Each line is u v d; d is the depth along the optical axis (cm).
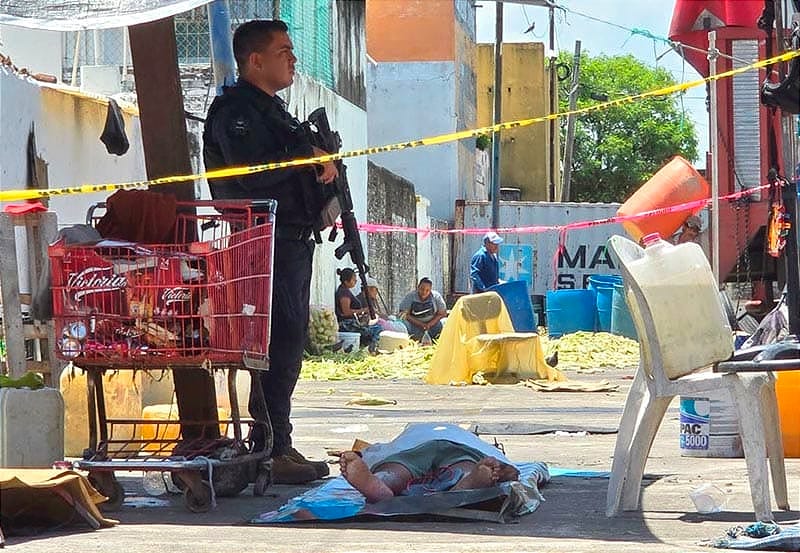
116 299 694
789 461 882
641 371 682
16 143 1533
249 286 700
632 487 684
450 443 677
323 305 2820
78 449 935
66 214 1684
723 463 888
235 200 719
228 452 727
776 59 799
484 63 6231
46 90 1623
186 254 689
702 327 658
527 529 628
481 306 1941
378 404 1500
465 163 5256
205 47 2292
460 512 651
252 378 773
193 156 2161
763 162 1955
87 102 1756
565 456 964
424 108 4938
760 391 638
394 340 2577
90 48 2245
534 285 4203
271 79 796
